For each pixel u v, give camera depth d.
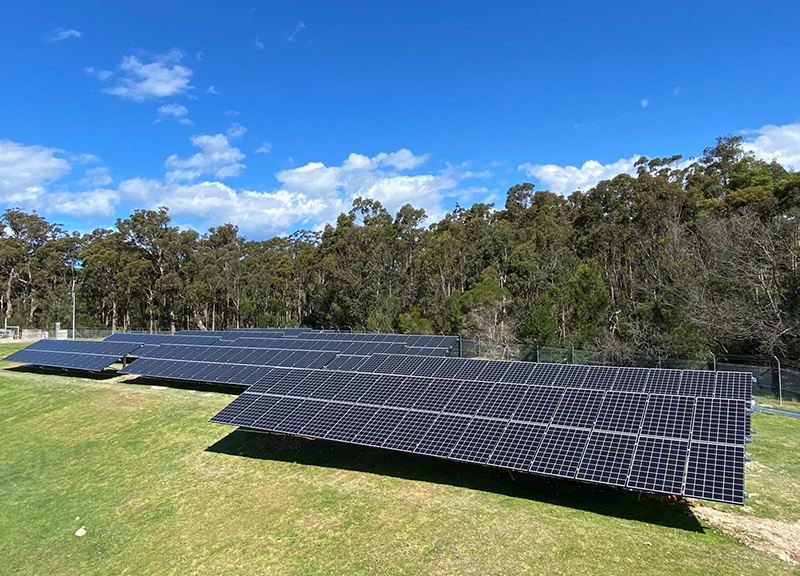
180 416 17.06
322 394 13.53
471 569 7.90
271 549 9.05
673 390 11.55
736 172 48.25
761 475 11.38
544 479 10.94
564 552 8.14
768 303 24.50
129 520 10.70
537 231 54.34
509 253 49.50
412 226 65.12
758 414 16.89
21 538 10.45
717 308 24.44
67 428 17.09
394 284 56.56
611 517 9.30
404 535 9.05
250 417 13.01
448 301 41.53
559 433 10.05
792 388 18.80
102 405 19.05
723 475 8.18
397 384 13.27
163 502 11.30
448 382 12.84
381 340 27.50
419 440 10.77
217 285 65.25
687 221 42.75
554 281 42.62
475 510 9.73
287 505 10.55
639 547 8.22
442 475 11.41
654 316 25.61
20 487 12.92
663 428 9.52
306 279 71.31
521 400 11.40
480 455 9.91
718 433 9.09
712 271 27.48
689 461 8.62
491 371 13.98
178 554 9.26
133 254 64.56
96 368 23.59
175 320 70.75
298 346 25.47
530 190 76.62
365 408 12.45
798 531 8.80
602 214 56.31
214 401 18.73
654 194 46.34
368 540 9.01
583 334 28.03
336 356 19.73
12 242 73.12
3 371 26.81
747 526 8.97
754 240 25.95
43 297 72.44
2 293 71.56
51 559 9.63
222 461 13.15
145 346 25.80
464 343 30.06
